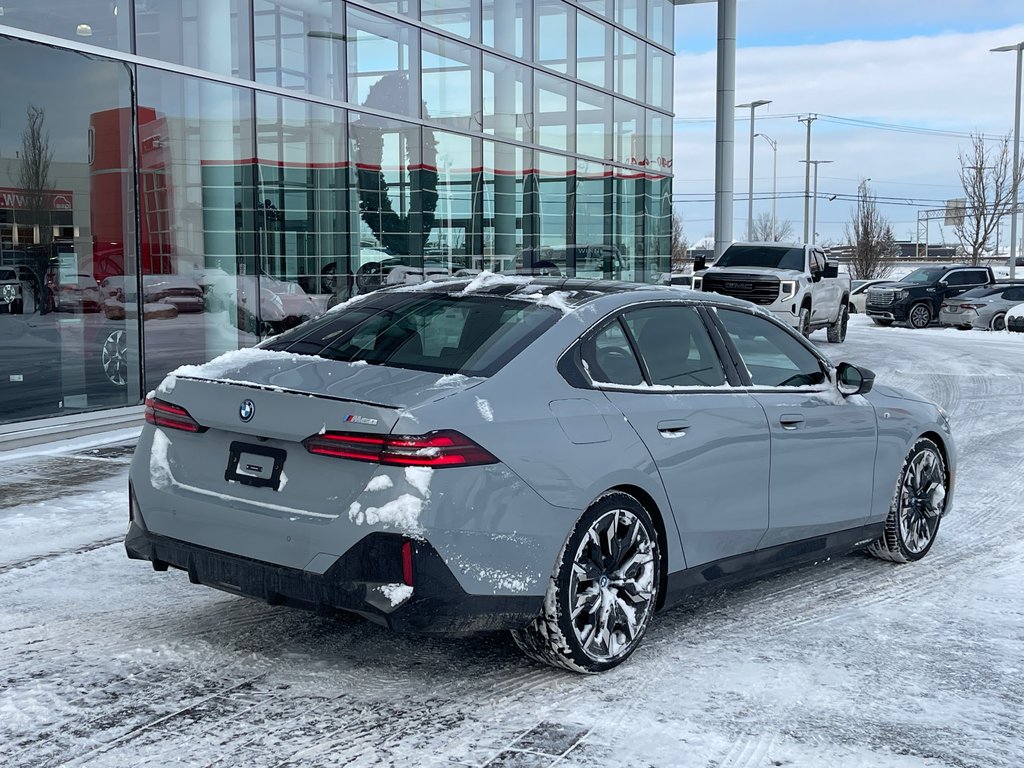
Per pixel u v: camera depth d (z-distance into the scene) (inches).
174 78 453.4
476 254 681.0
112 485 308.5
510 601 154.3
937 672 175.8
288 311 523.5
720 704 159.5
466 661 174.2
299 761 136.6
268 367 170.1
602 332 179.6
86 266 417.1
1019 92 1861.5
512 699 159.0
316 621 191.9
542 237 762.2
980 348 916.6
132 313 437.4
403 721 150.0
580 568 163.3
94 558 231.5
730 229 1111.0
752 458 194.5
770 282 815.7
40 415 398.0
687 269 2511.1
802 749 144.3
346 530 146.7
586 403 169.0
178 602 201.6
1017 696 166.1
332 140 549.6
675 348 191.6
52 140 403.5
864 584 228.8
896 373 681.6
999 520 293.7
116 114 426.6
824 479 214.2
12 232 391.2
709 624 198.7
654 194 952.9
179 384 169.5
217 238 479.2
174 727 145.9
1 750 137.7
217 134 476.4
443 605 147.5
